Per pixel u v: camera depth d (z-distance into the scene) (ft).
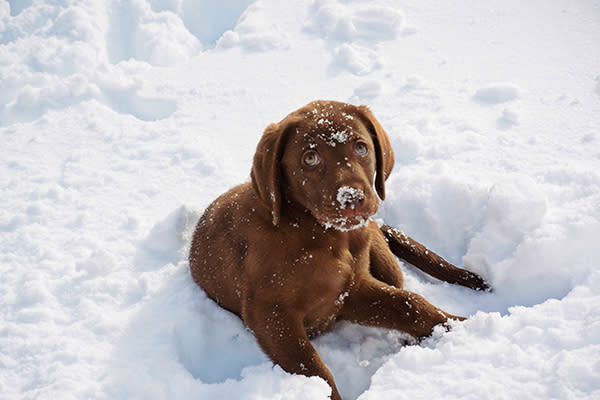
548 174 14.06
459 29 22.16
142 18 25.17
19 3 26.00
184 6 26.63
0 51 23.03
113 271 13.19
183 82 20.90
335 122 9.73
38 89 20.40
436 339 10.67
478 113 17.42
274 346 10.57
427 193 14.14
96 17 24.67
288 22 23.91
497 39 21.24
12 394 10.16
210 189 15.75
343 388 10.74
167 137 18.10
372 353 11.32
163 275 13.14
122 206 15.40
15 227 14.74
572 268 11.80
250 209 11.22
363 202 9.24
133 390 10.12
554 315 9.94
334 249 10.72
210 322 11.99
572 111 16.90
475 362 9.44
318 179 9.57
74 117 19.45
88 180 16.38
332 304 11.16
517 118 16.75
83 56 22.75
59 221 14.94
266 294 10.69
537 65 19.47
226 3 26.99
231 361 11.30
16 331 11.43
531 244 12.07
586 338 9.19
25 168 17.10
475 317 10.36
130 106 20.74
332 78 20.10
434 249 13.83
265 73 20.86
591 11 22.21
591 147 15.23
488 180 14.29
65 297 12.41
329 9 23.68
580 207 12.62
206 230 12.51
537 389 8.56
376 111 17.95
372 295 11.35
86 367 10.56
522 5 23.18
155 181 16.25
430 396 9.00
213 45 25.38
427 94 18.53
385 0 24.45
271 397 9.58
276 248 10.56
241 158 16.89
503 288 12.37
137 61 23.29
